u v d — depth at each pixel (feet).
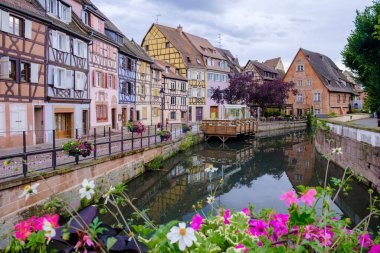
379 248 7.44
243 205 38.60
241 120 108.06
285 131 148.46
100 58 81.71
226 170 63.10
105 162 40.91
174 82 140.05
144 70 114.21
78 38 69.62
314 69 185.98
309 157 78.07
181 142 80.79
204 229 8.48
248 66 196.54
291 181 52.85
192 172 60.34
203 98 157.99
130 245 6.63
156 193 45.78
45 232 6.25
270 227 8.50
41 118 58.75
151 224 8.71
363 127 45.60
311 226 7.70
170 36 154.61
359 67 62.23
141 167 54.13
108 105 86.94
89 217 7.59
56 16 62.34
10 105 51.11
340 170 57.31
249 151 88.17
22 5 52.95
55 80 60.85
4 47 49.37
